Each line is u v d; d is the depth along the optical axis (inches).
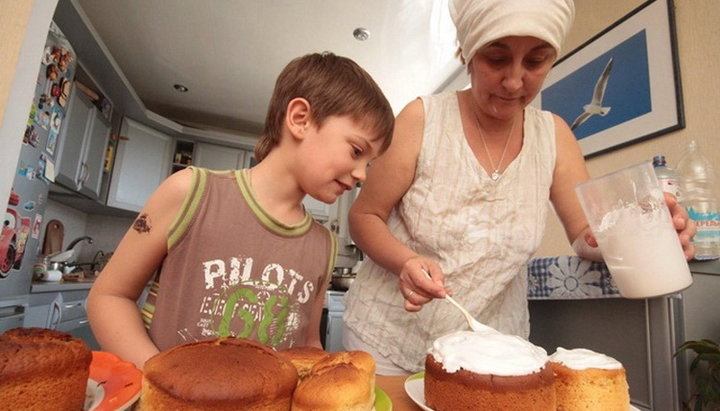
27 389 12.7
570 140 36.4
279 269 29.5
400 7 85.4
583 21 63.0
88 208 131.1
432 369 19.3
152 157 140.9
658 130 48.4
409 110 34.2
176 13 93.9
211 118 151.9
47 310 81.4
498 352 19.2
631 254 23.6
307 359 19.1
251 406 13.3
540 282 38.2
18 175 66.9
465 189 32.3
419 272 25.3
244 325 27.8
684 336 28.5
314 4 87.1
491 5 26.1
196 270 27.3
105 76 109.0
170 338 26.1
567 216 36.0
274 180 30.1
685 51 46.8
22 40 34.5
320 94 28.1
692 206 37.0
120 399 13.8
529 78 28.2
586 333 35.1
